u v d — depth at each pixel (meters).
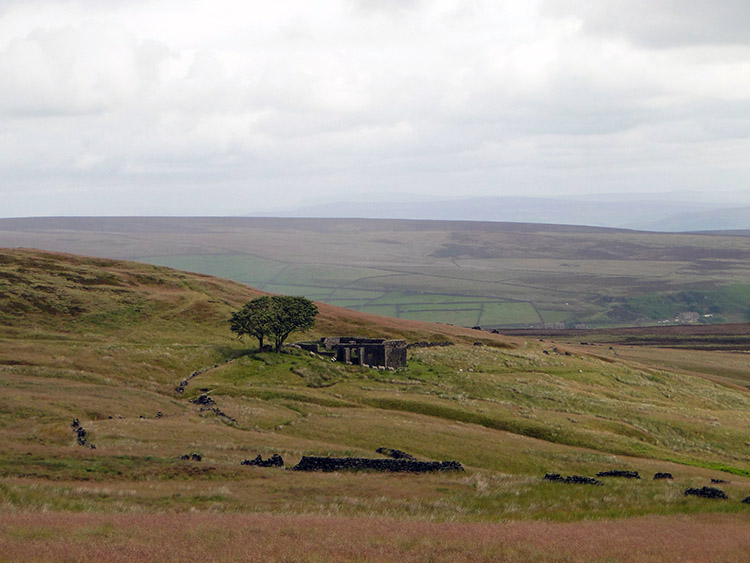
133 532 22.52
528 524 29.36
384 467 43.53
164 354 94.75
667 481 47.62
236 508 30.09
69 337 103.38
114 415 58.56
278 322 102.62
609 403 95.25
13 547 19.12
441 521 29.72
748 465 71.94
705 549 25.38
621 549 24.33
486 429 73.19
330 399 80.06
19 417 51.56
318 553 20.88
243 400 76.56
